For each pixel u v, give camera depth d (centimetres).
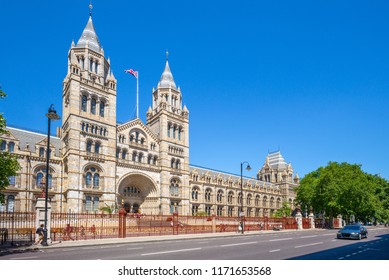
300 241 3459
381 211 9888
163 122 8300
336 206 7638
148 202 7906
